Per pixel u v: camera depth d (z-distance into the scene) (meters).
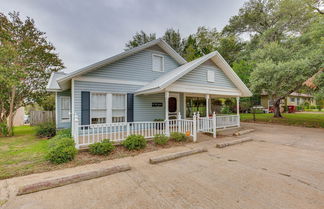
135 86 8.88
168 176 3.48
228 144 6.14
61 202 2.54
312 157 4.71
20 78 9.82
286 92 12.55
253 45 20.22
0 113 10.79
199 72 8.66
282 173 3.59
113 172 3.63
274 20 20.03
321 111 25.59
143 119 9.03
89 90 7.49
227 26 24.58
